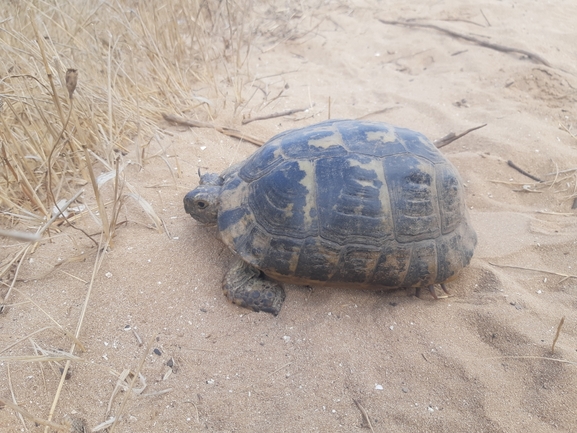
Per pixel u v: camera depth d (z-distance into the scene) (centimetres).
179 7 57
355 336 29
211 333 29
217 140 45
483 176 43
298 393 26
